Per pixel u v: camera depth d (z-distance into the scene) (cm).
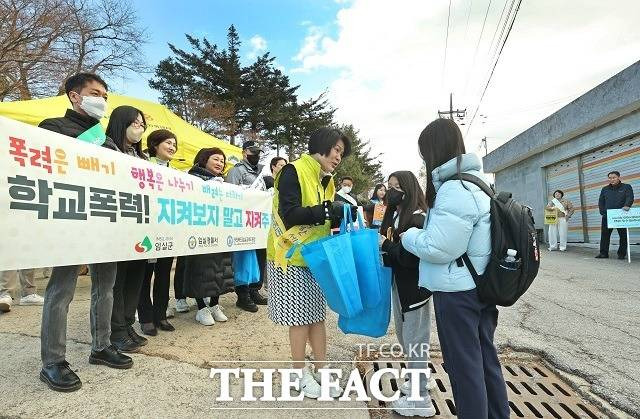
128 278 310
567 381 275
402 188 243
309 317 247
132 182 271
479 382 177
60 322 241
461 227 175
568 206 1194
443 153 196
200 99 2777
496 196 187
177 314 418
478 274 181
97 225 240
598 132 1134
